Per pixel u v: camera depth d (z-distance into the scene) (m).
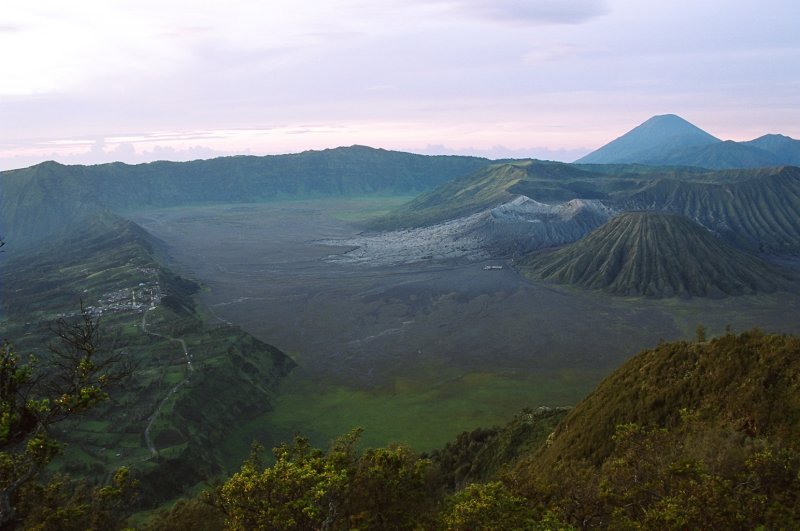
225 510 22.59
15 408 21.58
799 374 35.56
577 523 23.56
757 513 19.55
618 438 28.64
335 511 20.75
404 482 22.81
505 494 21.20
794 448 29.95
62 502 28.12
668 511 19.02
